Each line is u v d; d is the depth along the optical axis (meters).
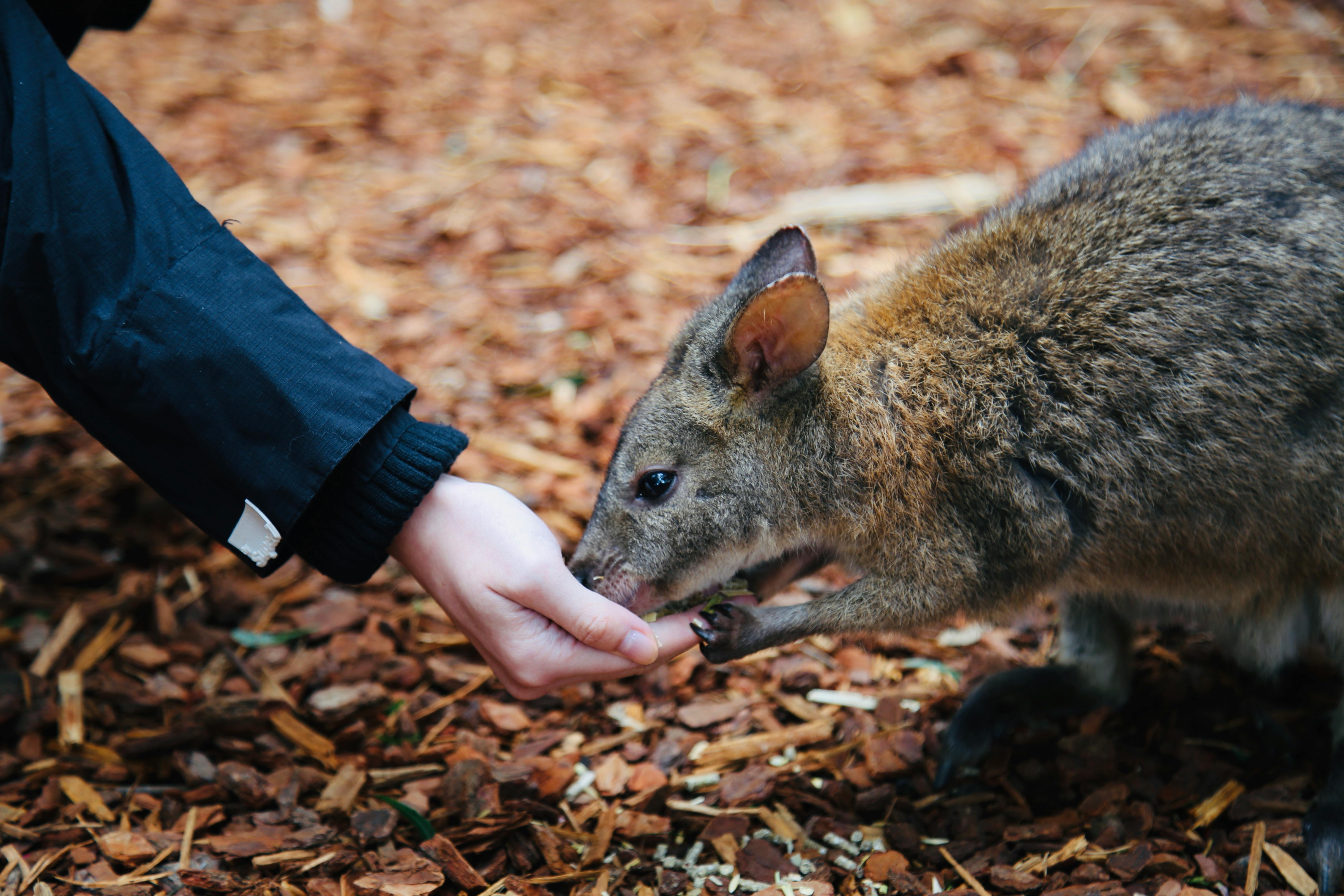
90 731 3.33
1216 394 2.74
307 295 5.48
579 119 6.85
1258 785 3.04
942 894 2.70
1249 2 7.04
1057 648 3.65
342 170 6.54
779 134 6.51
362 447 2.50
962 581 2.93
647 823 2.96
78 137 2.50
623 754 3.25
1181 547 2.88
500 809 2.97
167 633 3.69
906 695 3.46
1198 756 3.11
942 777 3.13
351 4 8.60
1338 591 2.91
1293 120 3.04
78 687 3.45
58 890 2.71
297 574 3.98
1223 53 6.62
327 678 3.48
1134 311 2.80
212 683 3.51
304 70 7.69
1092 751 3.11
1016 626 3.54
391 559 4.08
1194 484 2.78
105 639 3.67
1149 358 2.77
